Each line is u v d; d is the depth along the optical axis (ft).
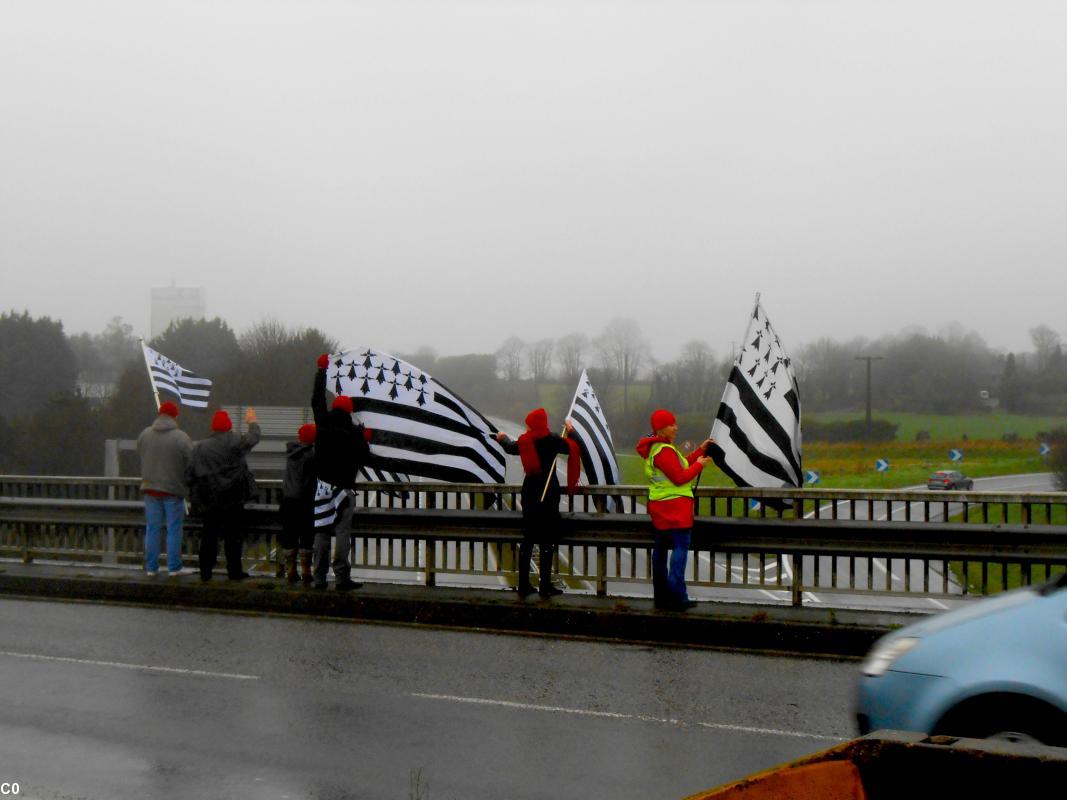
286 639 32.71
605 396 224.94
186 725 23.07
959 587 45.01
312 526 38.88
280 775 19.72
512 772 19.92
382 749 21.36
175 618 36.29
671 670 28.58
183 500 41.01
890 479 177.78
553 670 28.53
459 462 41.22
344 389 40.52
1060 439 182.50
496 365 247.91
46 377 207.72
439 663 29.37
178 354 204.13
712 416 207.72
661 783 19.25
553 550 37.01
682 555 33.40
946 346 254.68
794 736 22.27
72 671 28.25
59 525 44.78
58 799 18.39
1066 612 17.12
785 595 52.13
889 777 10.95
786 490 33.96
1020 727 16.78
